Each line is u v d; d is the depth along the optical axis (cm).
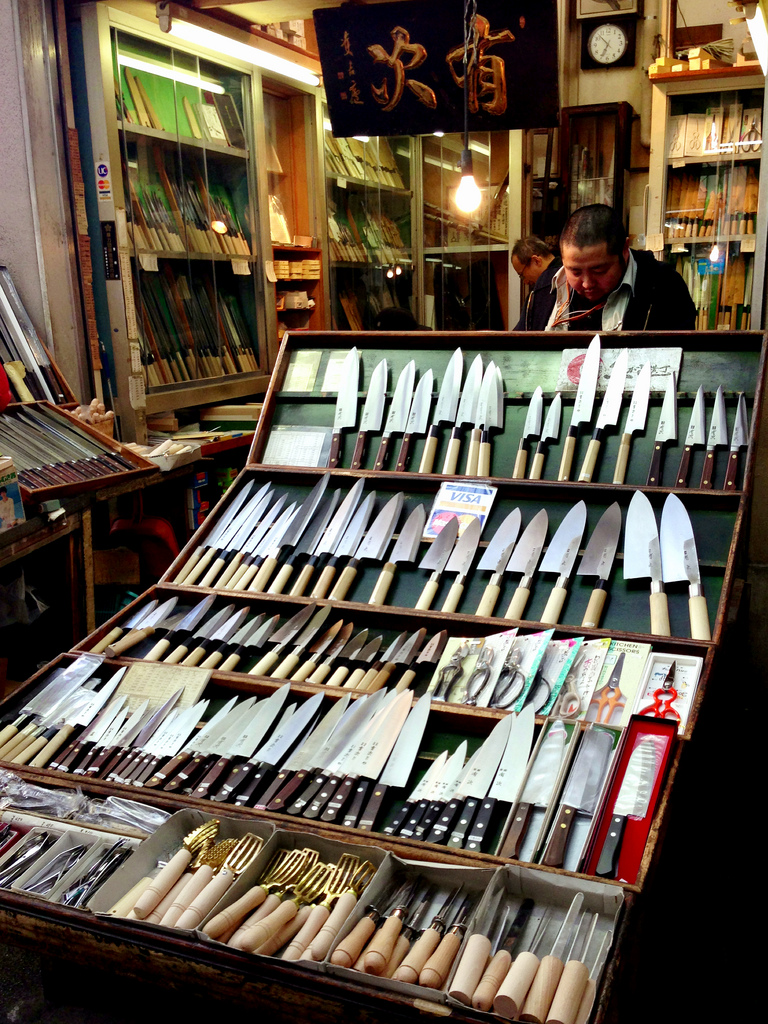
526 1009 126
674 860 206
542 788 175
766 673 357
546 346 289
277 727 202
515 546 250
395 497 274
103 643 242
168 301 471
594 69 691
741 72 561
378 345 314
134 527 408
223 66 505
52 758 203
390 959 139
